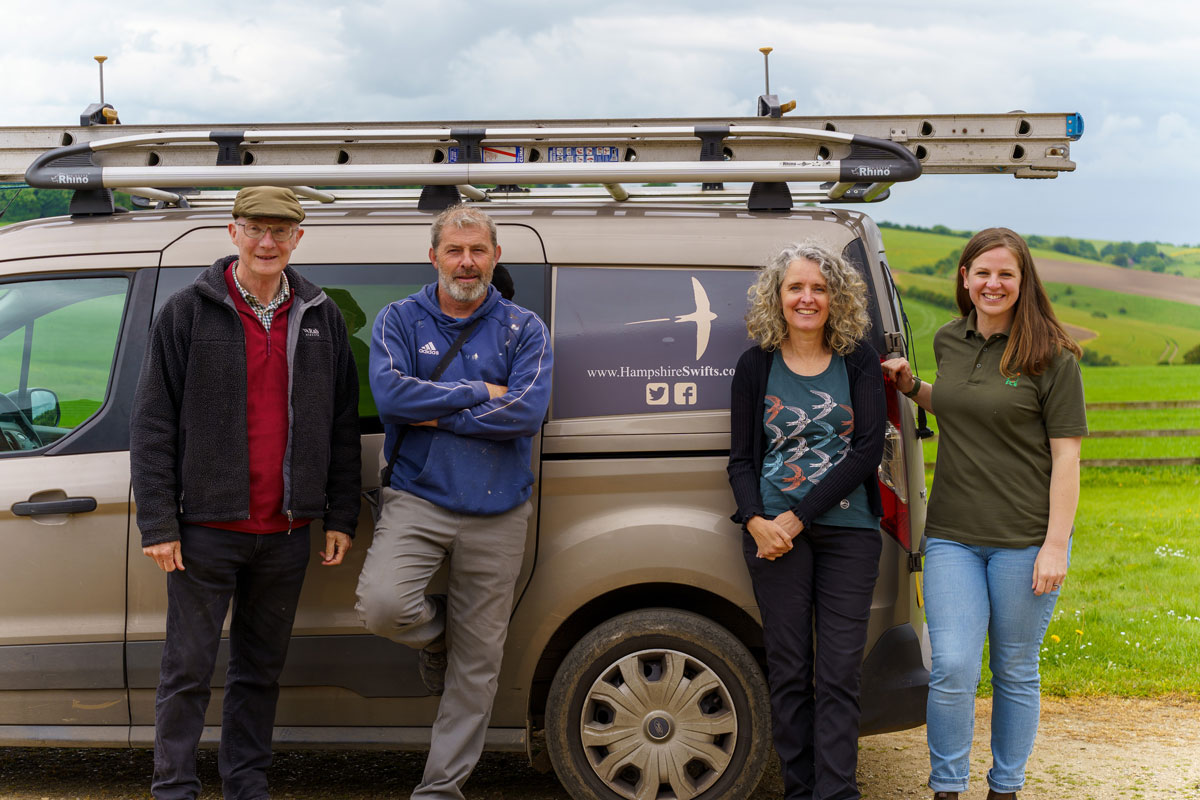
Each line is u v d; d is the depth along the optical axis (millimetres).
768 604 3326
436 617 3441
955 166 3773
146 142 3709
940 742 3350
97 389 3660
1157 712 4848
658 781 3490
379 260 3682
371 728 3621
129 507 3566
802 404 3293
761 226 3635
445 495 3283
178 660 3305
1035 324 3240
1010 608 3318
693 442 3479
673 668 3477
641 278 3594
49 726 3652
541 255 3627
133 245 3729
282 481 3348
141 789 3982
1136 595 6992
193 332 3248
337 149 3729
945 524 3396
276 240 3234
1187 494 12602
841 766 3238
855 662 3266
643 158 3703
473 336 3365
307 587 3602
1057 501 3234
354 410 3490
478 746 3430
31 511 3580
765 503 3307
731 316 3555
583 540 3479
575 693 3502
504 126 3773
